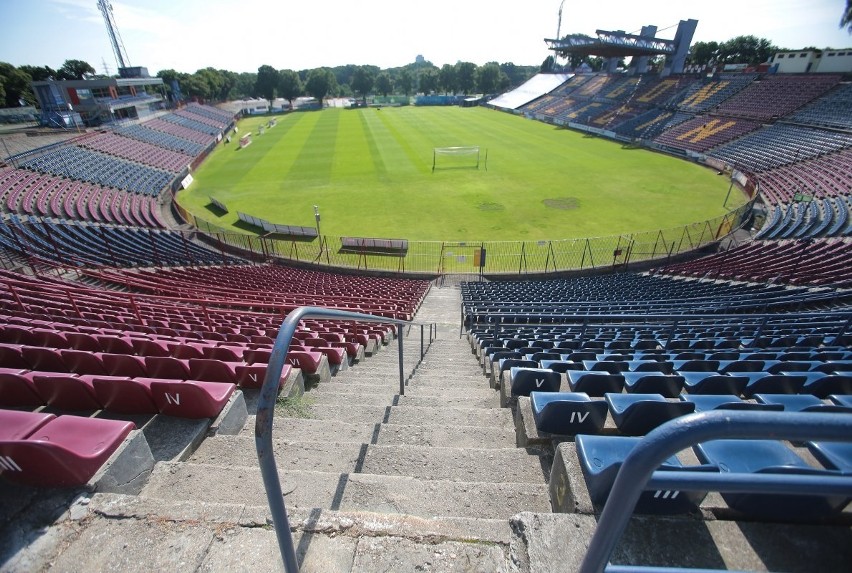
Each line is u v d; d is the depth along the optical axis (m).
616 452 3.14
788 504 2.83
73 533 2.87
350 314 3.48
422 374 9.75
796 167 40.28
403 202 37.59
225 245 30.17
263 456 2.10
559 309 14.89
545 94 100.94
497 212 34.66
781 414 1.17
